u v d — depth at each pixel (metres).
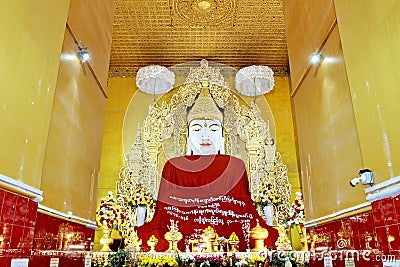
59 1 2.39
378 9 2.00
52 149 2.38
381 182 1.96
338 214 2.55
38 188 2.07
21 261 1.85
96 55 3.39
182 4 5.48
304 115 3.39
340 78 2.59
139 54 6.68
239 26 6.02
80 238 2.92
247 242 4.82
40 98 2.10
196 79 7.05
